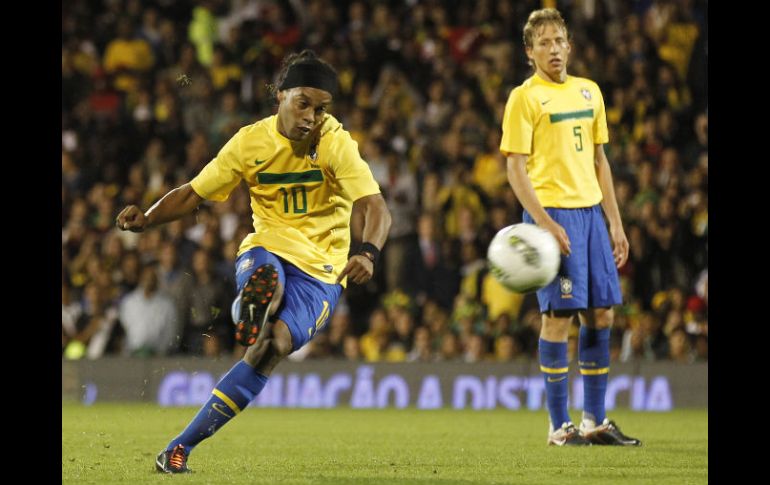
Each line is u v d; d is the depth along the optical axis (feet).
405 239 176.45
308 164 66.95
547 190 88.12
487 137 194.90
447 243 176.55
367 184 66.23
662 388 145.69
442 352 160.86
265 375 65.26
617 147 189.47
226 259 173.68
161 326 166.61
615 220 91.45
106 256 182.50
